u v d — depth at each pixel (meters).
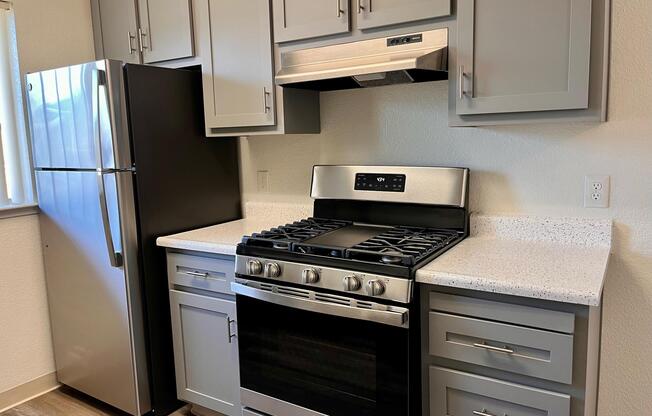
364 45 1.94
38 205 2.60
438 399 1.66
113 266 2.28
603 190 1.86
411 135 2.23
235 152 2.74
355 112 2.36
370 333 1.70
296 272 1.82
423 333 1.65
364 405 1.76
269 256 1.91
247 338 2.04
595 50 1.55
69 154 2.35
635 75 1.76
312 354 1.86
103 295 2.36
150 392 2.39
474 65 1.74
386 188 2.23
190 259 2.26
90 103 2.20
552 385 1.47
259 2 2.18
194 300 2.26
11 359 2.60
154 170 2.32
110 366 2.43
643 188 1.80
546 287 1.41
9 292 2.57
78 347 2.58
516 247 1.89
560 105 1.61
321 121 2.46
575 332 1.41
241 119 2.33
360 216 2.33
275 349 1.96
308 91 2.36
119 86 2.17
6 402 2.60
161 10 2.53
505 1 1.65
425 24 1.82
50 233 2.57
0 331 2.55
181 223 2.46
